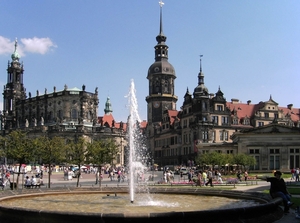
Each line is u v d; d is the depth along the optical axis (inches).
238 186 2319.1
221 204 1115.9
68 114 6786.4
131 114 1566.2
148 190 1491.1
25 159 2197.3
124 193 1486.2
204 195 1362.0
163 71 7185.0
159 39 7332.7
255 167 4057.6
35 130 6461.6
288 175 3558.1
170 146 6328.7
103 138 6496.1
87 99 6870.1
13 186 1985.7
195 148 5172.2
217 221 743.7
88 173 4596.5
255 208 799.7
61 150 2716.5
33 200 1229.1
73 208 1042.7
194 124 5457.7
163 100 7135.8
